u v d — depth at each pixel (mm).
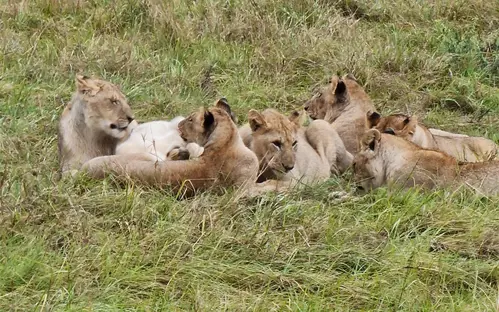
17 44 16766
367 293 10023
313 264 10492
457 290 10320
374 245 11023
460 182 12477
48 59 16438
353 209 11914
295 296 9930
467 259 10953
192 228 10852
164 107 15281
